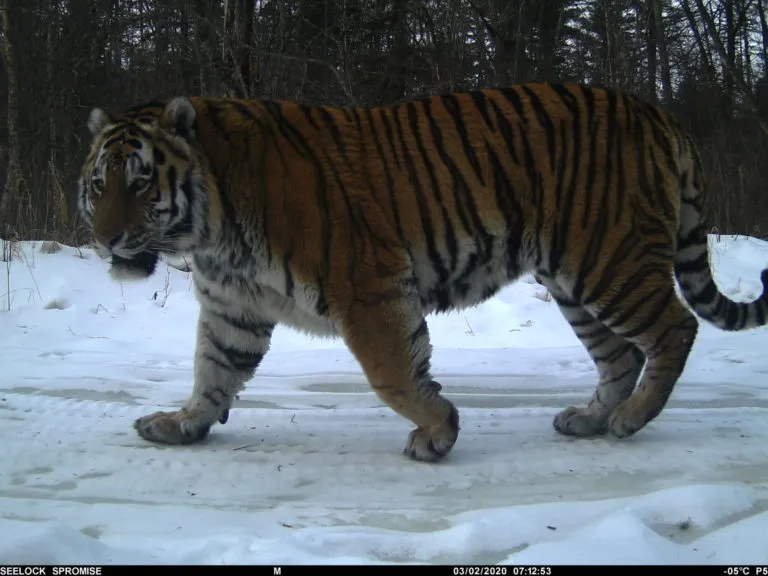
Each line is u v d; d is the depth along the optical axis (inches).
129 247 158.6
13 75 565.0
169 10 522.3
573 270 171.2
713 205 564.4
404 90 535.2
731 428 187.0
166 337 298.4
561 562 109.7
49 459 160.7
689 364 257.3
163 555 110.7
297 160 160.6
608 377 184.7
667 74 781.9
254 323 176.1
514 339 307.6
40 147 602.2
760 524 120.7
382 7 554.6
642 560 110.0
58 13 680.4
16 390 218.2
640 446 172.6
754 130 759.1
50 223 461.4
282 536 120.3
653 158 171.2
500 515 128.3
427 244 163.2
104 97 700.7
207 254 165.5
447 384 237.8
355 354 158.9
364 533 120.6
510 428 189.8
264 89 482.9
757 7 891.4
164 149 158.4
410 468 158.1
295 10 537.6
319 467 158.6
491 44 584.7
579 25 729.6
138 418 191.3
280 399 218.7
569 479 152.0
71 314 311.7
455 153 165.2
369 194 160.1
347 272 156.8
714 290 187.8
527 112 169.5
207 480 150.6
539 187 167.6
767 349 275.1
